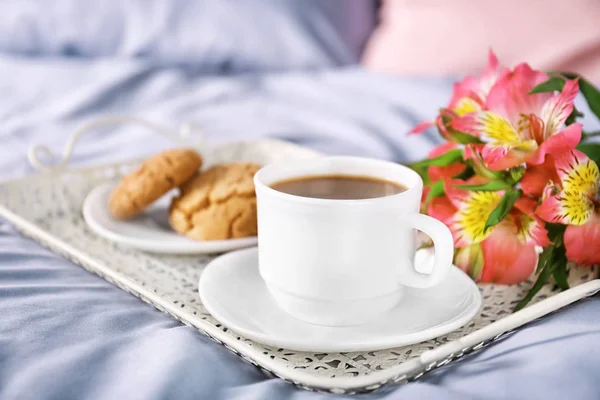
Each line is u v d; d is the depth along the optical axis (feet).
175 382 1.63
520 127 1.98
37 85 4.31
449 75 4.51
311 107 4.10
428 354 1.62
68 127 3.80
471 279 1.96
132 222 2.40
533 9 4.43
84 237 2.33
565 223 1.90
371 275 1.75
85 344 1.74
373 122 3.79
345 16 4.98
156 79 4.44
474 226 1.99
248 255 2.05
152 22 4.73
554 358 1.68
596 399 1.59
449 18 4.61
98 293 2.00
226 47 4.75
